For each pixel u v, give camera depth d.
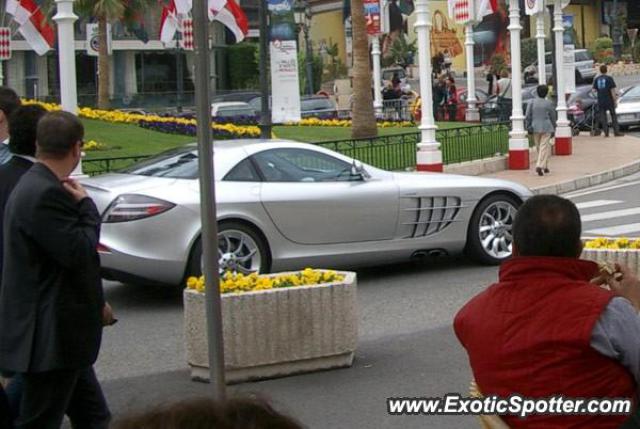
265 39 21.50
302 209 10.21
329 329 7.39
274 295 7.20
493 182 11.44
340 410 6.55
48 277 4.68
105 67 35.44
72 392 4.96
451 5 25.75
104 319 5.10
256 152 10.26
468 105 35.25
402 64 56.72
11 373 4.78
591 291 3.51
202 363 7.32
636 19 71.00
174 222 9.59
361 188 10.57
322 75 57.91
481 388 3.59
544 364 3.44
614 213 16.23
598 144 27.02
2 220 5.18
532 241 3.63
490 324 3.56
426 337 8.45
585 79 48.19
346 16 59.69
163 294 10.71
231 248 9.92
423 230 11.00
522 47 55.72
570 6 66.94
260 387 7.05
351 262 10.66
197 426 1.82
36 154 5.00
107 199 9.64
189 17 17.78
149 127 27.56
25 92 50.00
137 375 7.65
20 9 18.84
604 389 3.45
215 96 43.31
